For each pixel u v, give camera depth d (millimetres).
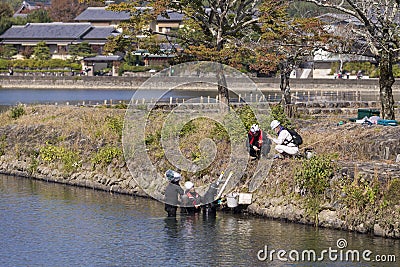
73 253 21188
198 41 39594
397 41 34000
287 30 35531
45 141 34625
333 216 22344
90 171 31312
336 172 22891
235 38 38281
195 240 22203
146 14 38219
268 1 36938
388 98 33844
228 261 20250
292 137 25297
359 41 38719
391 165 23328
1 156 35875
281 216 23750
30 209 26766
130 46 40000
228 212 25344
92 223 24547
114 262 20312
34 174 33625
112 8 38031
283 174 24328
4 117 39906
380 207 21234
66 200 28344
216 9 38000
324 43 34500
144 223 24422
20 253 21203
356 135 27406
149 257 20734
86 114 36500
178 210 26234
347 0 31531
